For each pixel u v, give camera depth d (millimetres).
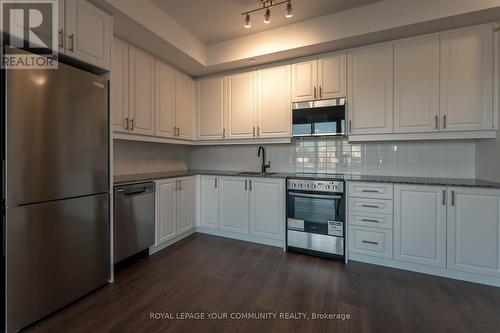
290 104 2979
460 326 1515
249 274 2195
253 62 3068
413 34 2381
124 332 1472
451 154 2609
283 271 2254
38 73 1504
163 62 2994
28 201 1471
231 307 1718
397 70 2480
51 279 1603
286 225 2762
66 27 1676
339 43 2568
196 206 3303
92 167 1853
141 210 2449
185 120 3400
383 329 1492
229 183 3096
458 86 2264
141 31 2305
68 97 1670
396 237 2283
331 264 2404
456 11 2033
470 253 2035
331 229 2531
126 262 2385
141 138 2721
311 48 2682
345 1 2293
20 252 1442
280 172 3393
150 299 1808
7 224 1383
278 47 2748
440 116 2326
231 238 3133
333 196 2506
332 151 3139
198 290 1931
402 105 2467
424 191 2174
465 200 2043
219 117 3445
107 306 1721
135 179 2484
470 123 2229
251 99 3215
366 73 2605
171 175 2951
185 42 2787
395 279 2102
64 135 1651
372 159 2941
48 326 1517
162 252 2682
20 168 1428
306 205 2652
